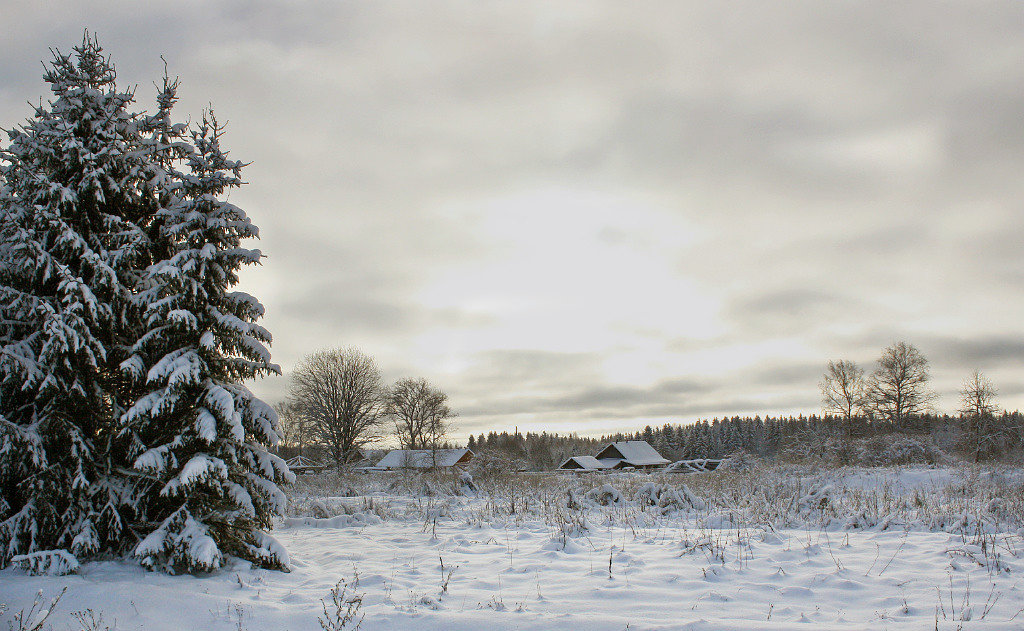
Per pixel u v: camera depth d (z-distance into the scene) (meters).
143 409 8.63
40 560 8.12
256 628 6.25
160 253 10.20
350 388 52.50
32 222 9.34
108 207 10.10
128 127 10.19
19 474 8.77
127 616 6.46
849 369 56.88
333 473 42.72
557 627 5.88
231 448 9.03
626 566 8.48
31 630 5.86
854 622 5.85
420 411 63.94
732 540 10.11
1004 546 9.05
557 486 21.98
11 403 8.99
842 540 10.09
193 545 8.25
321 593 7.57
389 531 13.36
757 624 5.72
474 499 20.48
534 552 9.92
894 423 54.97
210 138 9.70
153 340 9.28
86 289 8.87
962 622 5.73
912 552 8.97
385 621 6.24
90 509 8.86
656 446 117.62
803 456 44.44
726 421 133.12
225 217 9.66
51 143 9.59
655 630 5.64
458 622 6.11
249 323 9.55
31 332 9.36
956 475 22.80
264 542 9.09
